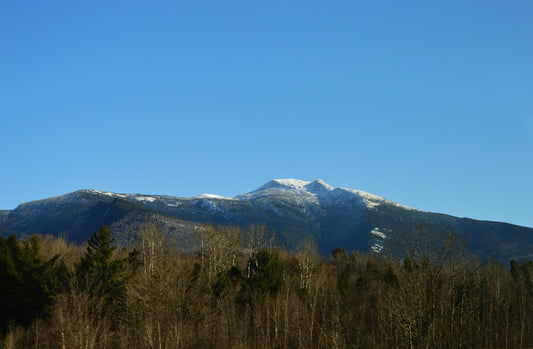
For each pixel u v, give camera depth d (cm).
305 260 9706
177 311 6675
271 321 7600
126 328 6456
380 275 10256
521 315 7938
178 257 9625
